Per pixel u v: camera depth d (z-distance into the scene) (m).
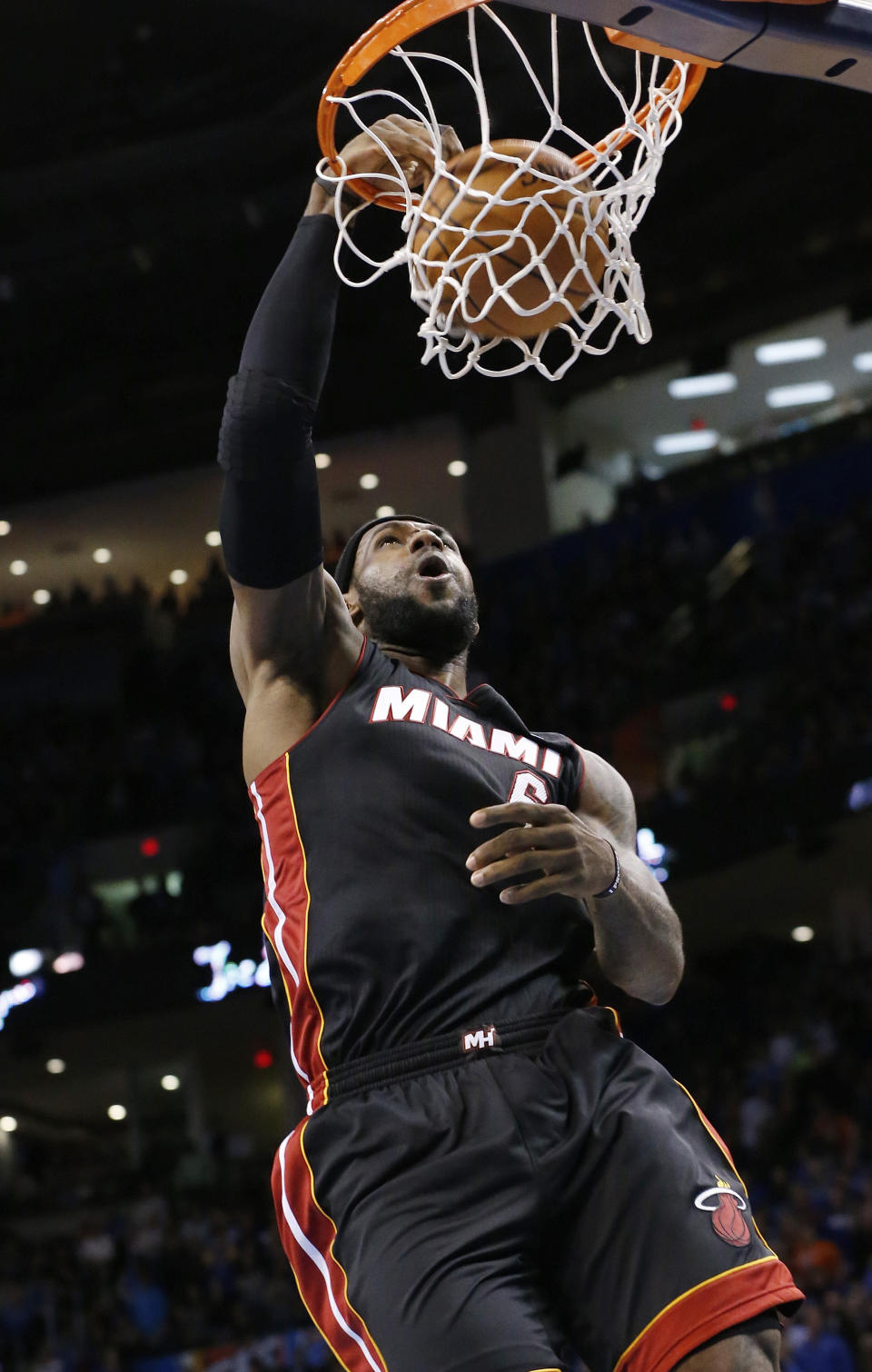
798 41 2.12
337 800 2.00
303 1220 1.87
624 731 16.70
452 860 1.96
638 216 2.26
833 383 19.73
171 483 21.36
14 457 21.30
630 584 18.50
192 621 21.06
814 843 14.25
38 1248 14.45
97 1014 16.56
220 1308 12.75
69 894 18.00
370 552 2.33
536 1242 1.78
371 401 20.67
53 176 17.50
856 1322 8.93
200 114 17.17
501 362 10.20
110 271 18.62
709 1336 1.68
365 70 2.10
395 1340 1.70
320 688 2.11
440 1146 1.80
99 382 20.59
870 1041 12.55
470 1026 1.89
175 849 18.36
